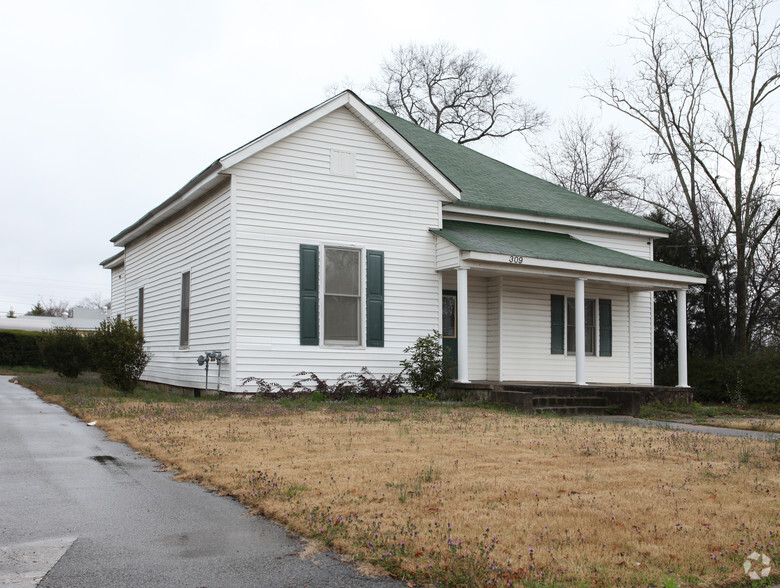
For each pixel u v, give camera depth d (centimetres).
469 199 1831
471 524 529
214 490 657
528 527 523
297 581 431
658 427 1190
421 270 1630
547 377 1852
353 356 1531
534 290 1853
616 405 1534
